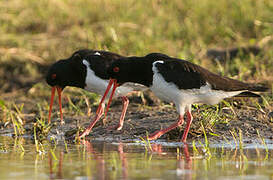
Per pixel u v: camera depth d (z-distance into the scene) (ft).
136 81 38.83
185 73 36.58
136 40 61.87
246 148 33.35
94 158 30.50
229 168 27.09
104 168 27.37
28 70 62.08
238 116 40.93
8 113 48.08
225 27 66.08
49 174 26.08
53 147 35.40
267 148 33.09
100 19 69.51
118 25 65.46
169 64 36.96
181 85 36.50
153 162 28.91
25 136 41.70
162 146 34.94
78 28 67.36
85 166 28.02
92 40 62.39
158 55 38.32
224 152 31.99
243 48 60.44
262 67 53.52
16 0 73.15
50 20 70.33
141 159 29.89
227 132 37.99
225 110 42.22
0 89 59.31
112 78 39.45
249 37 64.80
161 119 42.29
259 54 57.41
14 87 59.52
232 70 55.26
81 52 42.63
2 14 70.38
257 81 51.19
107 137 39.70
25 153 32.78
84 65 41.65
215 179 24.68
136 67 38.14
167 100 38.52
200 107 42.96
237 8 68.95
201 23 67.67
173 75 36.55
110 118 44.32
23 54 64.03
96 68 41.16
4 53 64.03
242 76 52.65
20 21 70.49
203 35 66.08
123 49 59.98
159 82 37.22
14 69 63.05
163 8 71.46
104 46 56.34
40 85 57.52
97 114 41.01
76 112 47.93
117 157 30.68
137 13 69.62
